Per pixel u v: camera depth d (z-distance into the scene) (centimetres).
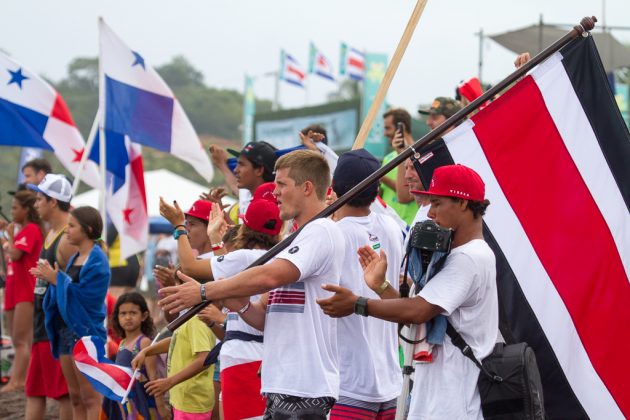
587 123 867
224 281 716
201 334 1042
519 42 2219
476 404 711
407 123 1338
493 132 858
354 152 879
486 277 718
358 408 836
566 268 855
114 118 1573
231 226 1003
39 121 1706
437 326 721
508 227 855
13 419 1443
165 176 3522
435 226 720
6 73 1695
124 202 1700
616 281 856
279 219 921
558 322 850
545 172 862
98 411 1202
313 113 3734
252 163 1126
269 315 758
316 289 752
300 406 737
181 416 1069
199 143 1622
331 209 777
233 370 916
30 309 1628
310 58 4450
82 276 1217
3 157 7625
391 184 1304
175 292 718
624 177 863
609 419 845
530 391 703
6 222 1694
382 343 859
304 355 744
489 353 717
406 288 752
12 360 1897
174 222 893
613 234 859
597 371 848
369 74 3747
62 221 1326
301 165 782
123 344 1167
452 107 1177
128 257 1839
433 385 723
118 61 1580
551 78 868
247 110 4969
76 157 1736
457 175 726
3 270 1756
